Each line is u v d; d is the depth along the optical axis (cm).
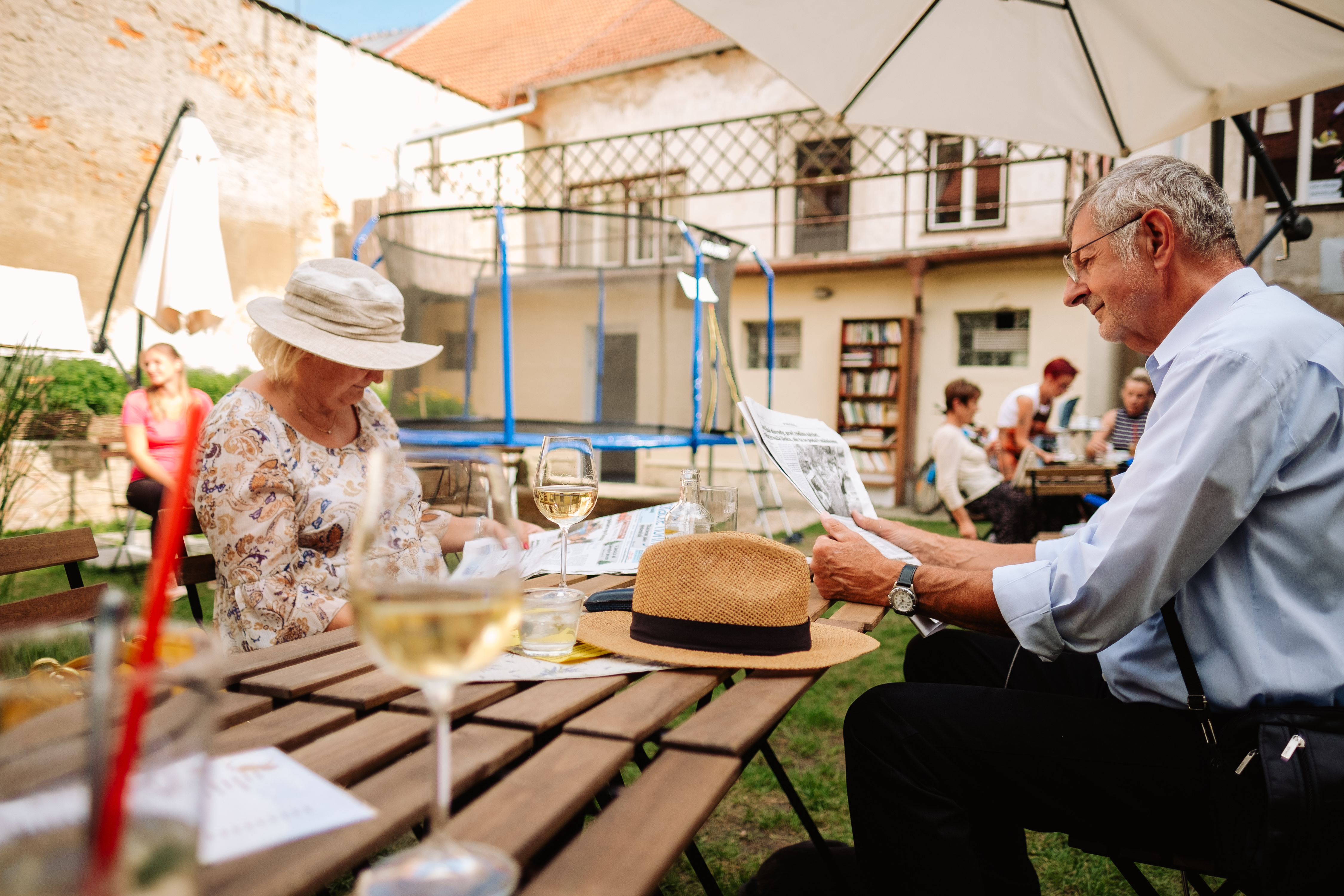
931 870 114
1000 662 162
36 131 797
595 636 112
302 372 157
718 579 106
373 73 1088
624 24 1309
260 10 966
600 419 925
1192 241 131
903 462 968
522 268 959
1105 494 468
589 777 68
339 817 59
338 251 954
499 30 1481
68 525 637
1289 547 113
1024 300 928
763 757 259
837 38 272
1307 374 112
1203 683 117
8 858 36
